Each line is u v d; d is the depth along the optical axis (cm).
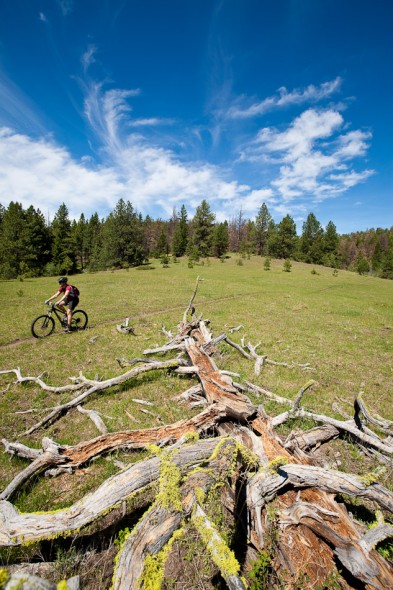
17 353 1159
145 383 877
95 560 348
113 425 659
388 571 304
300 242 11950
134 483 374
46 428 653
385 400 900
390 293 4731
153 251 11769
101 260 8138
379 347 1498
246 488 403
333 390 938
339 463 570
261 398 802
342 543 330
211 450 434
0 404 748
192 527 367
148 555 292
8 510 329
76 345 1261
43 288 3591
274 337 1534
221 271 6650
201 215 10469
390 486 516
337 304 3058
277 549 355
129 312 2102
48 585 219
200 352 891
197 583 329
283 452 461
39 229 7588
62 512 331
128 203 8256
